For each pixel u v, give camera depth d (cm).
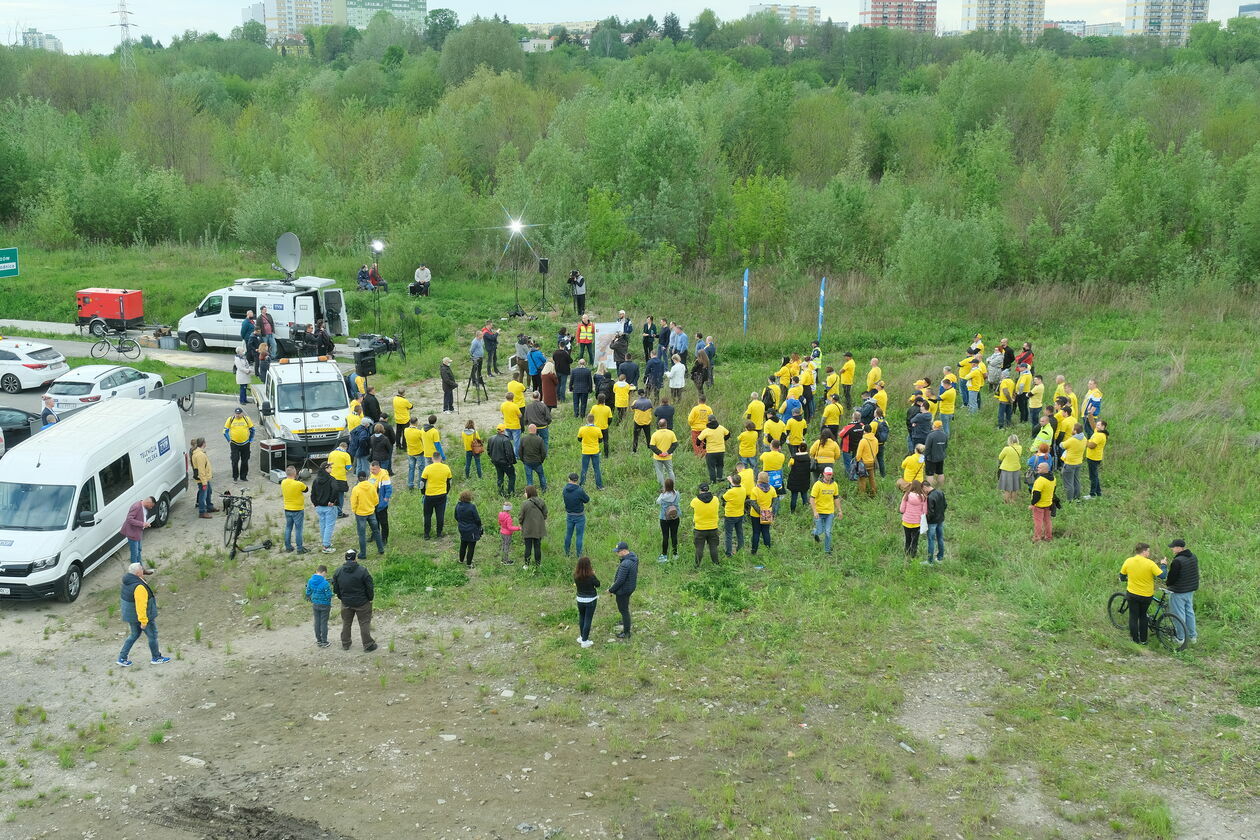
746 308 3572
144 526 1823
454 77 9019
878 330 3684
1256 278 4062
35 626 1620
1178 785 1192
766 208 4666
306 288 3428
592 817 1122
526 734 1295
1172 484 2184
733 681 1434
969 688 1420
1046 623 1598
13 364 3045
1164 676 1452
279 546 1936
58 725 1330
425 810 1134
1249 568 1762
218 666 1494
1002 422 2556
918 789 1182
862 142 6475
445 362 2738
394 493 2202
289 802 1152
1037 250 4294
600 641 1553
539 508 1781
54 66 8444
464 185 5575
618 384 2556
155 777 1207
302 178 5578
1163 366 3122
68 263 4716
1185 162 4669
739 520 1852
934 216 4172
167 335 3662
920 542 1917
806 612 1639
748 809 1135
